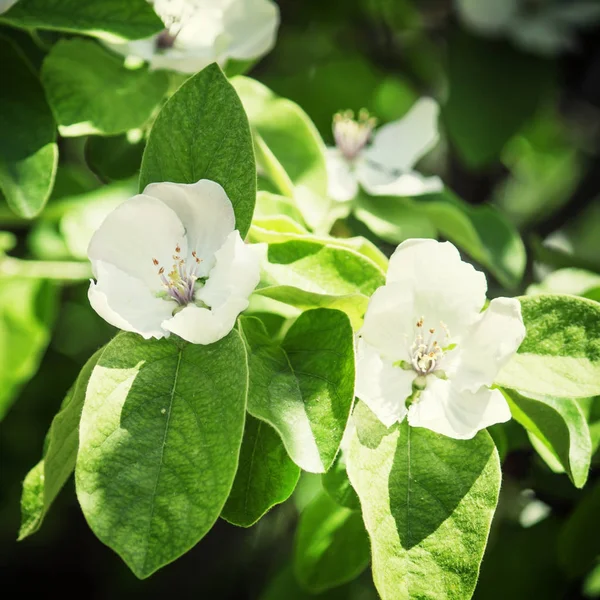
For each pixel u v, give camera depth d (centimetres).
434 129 62
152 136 47
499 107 74
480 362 46
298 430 44
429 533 44
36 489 47
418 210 59
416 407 46
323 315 46
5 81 52
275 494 46
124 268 46
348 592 66
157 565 42
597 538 57
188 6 55
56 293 69
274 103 57
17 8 51
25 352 68
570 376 46
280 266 47
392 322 46
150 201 46
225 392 43
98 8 51
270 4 55
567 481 60
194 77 47
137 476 43
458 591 44
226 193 46
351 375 44
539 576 62
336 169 60
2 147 51
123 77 54
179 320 44
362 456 45
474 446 45
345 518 56
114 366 44
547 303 47
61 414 45
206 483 42
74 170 71
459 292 46
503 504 65
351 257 47
